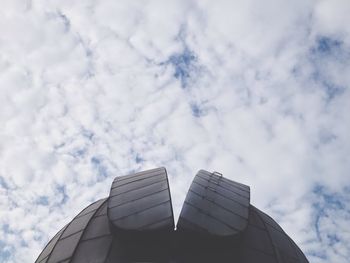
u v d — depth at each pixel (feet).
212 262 41.39
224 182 52.70
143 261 40.40
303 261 50.67
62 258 43.34
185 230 42.24
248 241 45.65
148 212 43.75
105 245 42.60
